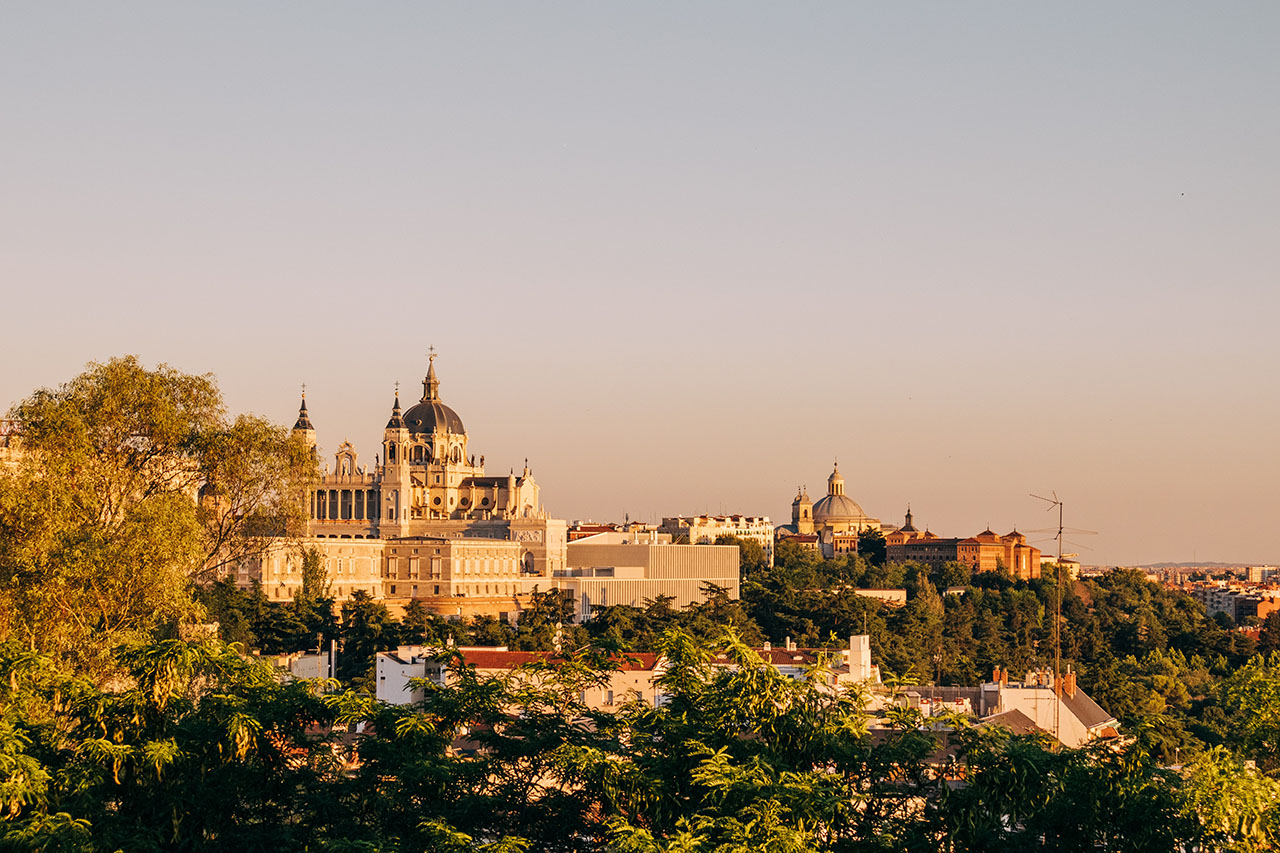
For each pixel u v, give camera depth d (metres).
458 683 93.50
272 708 87.38
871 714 90.75
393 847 77.75
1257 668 124.69
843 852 79.38
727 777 78.69
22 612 123.25
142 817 82.38
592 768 82.06
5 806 79.25
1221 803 85.12
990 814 81.50
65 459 140.88
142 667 88.44
